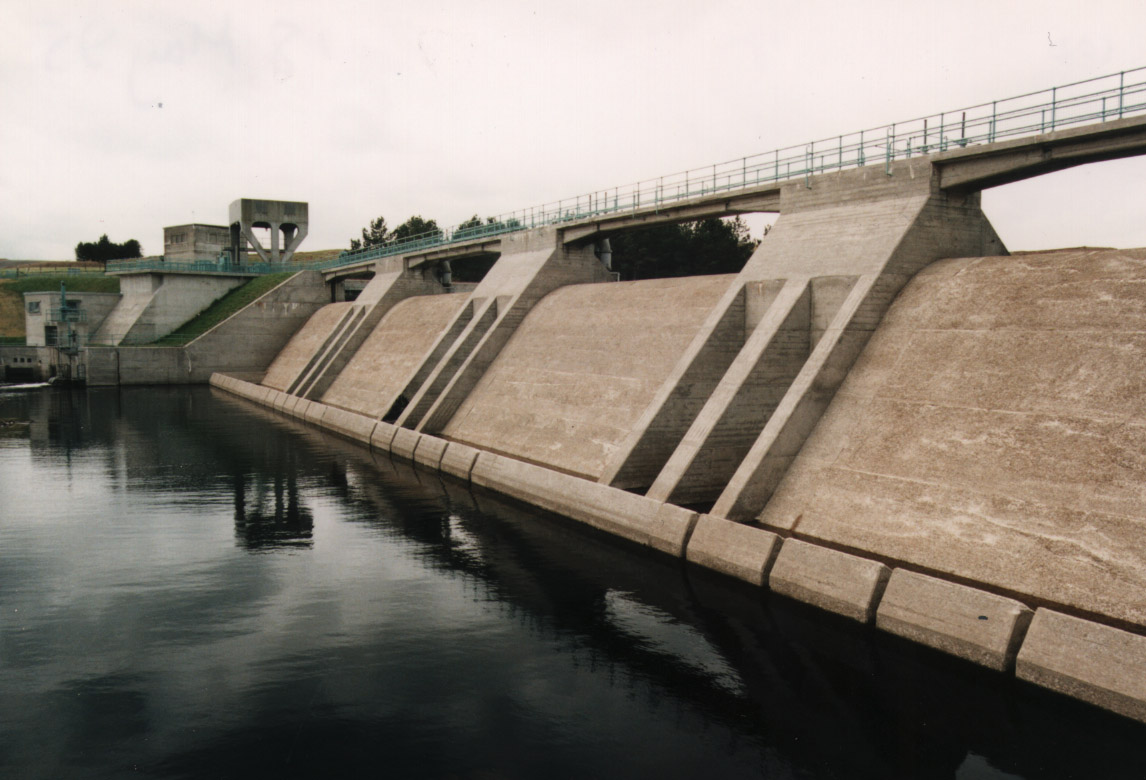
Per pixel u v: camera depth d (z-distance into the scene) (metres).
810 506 18.92
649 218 34.50
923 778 10.80
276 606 16.88
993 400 17.58
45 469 31.00
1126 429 15.12
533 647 14.87
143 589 17.92
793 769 11.07
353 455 34.31
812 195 26.09
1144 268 17.55
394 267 57.47
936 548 16.02
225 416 46.88
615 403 28.77
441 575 18.67
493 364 37.50
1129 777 10.56
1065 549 14.34
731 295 25.80
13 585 18.19
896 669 13.51
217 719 12.43
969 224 23.59
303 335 65.19
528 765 11.23
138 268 70.12
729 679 13.55
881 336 21.27
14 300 85.94
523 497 25.62
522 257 42.47
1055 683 12.06
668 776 10.95
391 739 11.87
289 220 75.12
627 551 20.16
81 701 12.99
